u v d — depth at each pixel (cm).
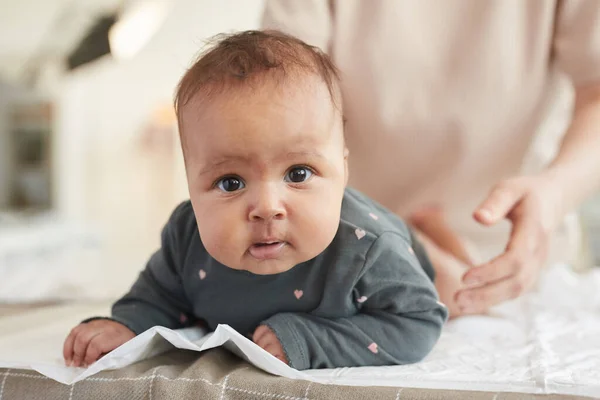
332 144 60
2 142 321
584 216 185
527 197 80
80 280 167
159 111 342
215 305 71
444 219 113
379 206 81
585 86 102
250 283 68
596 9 100
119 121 359
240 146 56
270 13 105
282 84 58
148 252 270
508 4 103
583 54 100
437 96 108
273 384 54
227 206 57
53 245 246
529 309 96
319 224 58
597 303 97
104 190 361
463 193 117
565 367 60
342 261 65
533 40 105
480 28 105
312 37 103
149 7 213
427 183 116
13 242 222
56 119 341
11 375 59
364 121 110
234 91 57
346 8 108
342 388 52
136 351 60
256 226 57
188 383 55
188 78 62
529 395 51
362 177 118
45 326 83
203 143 58
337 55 108
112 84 356
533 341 74
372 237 66
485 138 110
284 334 62
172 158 352
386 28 106
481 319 88
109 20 212
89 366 59
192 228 71
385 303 67
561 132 118
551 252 121
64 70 244
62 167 345
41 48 298
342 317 67
